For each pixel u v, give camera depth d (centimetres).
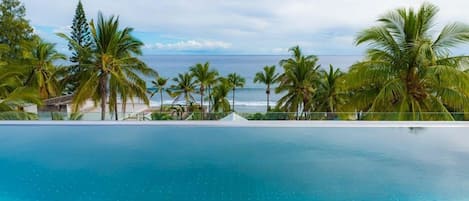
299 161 479
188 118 689
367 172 439
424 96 816
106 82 1455
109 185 402
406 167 459
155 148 534
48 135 598
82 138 582
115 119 683
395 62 838
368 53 884
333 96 1938
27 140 571
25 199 371
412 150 524
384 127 634
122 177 424
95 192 385
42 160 484
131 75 1518
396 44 834
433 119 661
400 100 821
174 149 527
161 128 640
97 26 1434
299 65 2109
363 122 650
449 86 778
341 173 436
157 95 3325
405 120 661
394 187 395
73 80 1518
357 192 382
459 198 368
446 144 549
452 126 629
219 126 650
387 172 439
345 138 579
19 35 1928
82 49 1480
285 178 420
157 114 693
